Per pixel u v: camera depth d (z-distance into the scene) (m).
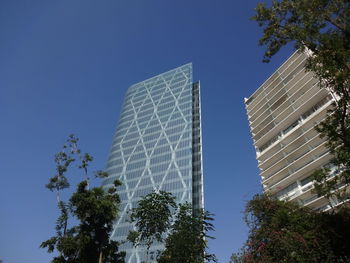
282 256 23.36
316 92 66.12
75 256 31.84
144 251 93.81
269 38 24.31
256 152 78.81
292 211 28.62
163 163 123.25
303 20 22.08
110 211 34.75
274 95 79.31
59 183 35.84
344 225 25.47
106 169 134.38
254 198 30.11
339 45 19.45
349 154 19.41
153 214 29.89
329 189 21.41
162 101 152.38
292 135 68.31
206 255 26.88
